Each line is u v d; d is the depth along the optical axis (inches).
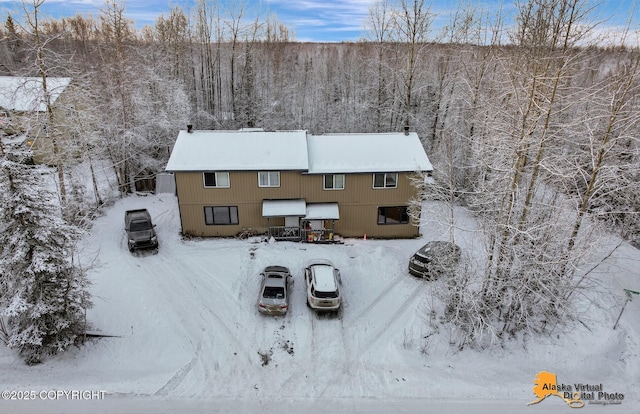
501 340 630.5
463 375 568.7
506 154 637.9
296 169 904.9
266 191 935.0
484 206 737.0
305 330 656.4
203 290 749.9
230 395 523.5
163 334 628.1
